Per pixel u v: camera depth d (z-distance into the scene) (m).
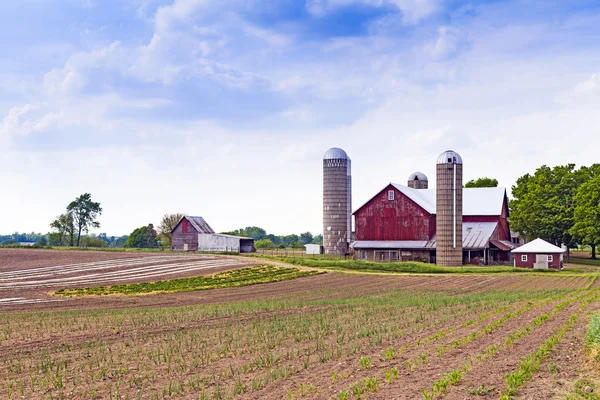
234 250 122.31
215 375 21.64
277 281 70.56
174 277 74.19
